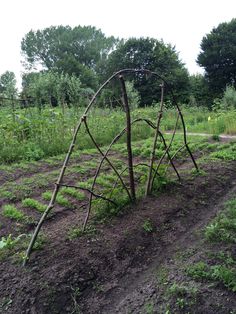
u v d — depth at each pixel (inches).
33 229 159.2
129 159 172.6
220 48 1449.3
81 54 2210.9
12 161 269.4
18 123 309.0
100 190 202.1
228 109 624.1
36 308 112.5
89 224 158.1
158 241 153.0
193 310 108.9
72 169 241.6
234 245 141.7
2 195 194.2
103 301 119.9
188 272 125.8
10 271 125.9
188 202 187.9
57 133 316.8
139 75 1344.7
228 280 118.1
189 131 507.8
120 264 136.6
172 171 233.5
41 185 210.2
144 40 1505.9
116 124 388.5
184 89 1412.4
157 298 116.5
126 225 159.2
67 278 123.8
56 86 431.5
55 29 2180.1
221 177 224.4
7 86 417.4
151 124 189.2
